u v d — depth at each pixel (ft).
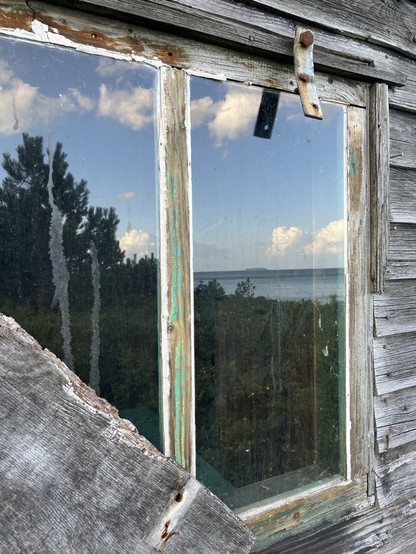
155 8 2.79
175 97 3.01
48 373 2.01
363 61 3.95
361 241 3.96
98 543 1.90
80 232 2.85
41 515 1.81
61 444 1.93
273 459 3.66
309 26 3.60
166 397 3.02
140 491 2.06
